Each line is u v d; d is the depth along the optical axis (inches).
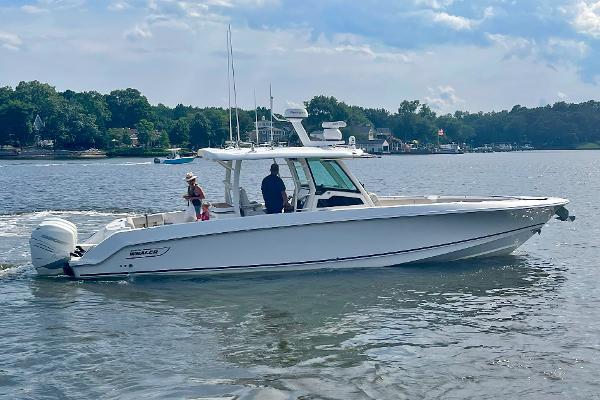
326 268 525.3
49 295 471.2
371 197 569.3
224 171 562.6
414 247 537.0
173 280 507.5
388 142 6540.4
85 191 1660.9
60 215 1032.8
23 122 5984.3
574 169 3070.9
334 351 353.4
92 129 6112.2
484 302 446.3
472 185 1823.3
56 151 5733.3
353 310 427.8
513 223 554.3
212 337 377.4
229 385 308.3
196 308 435.8
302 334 381.1
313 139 578.2
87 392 302.4
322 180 530.3
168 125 7253.9
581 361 337.4
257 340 371.6
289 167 536.4
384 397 296.7
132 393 300.8
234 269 512.1
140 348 359.3
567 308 431.8
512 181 2027.6
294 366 332.5
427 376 319.9
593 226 807.7
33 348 359.3
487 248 559.5
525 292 472.1
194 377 318.7
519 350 353.4
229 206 549.3
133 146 6210.6
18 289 489.4
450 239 542.9
